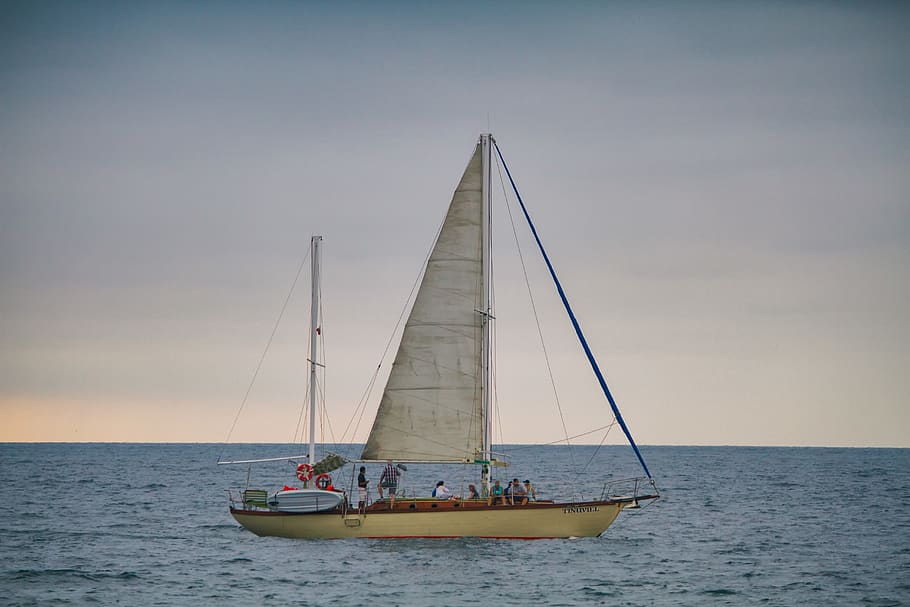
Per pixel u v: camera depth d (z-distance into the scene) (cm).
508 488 18112
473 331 17988
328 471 18250
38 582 15088
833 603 13800
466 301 18000
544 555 16938
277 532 17925
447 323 18000
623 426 18462
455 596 13950
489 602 13638
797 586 14988
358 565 15975
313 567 15862
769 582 15288
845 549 18988
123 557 17450
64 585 14838
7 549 18538
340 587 14475
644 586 14800
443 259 18038
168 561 16938
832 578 15688
